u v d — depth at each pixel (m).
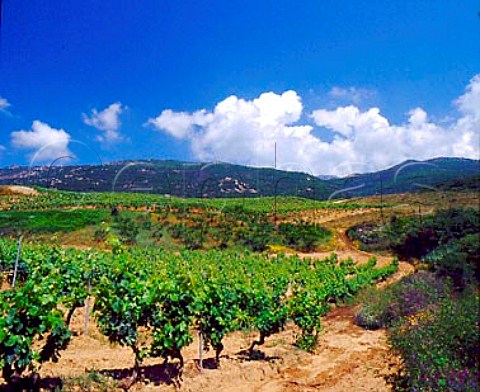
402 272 34.91
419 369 8.45
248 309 12.20
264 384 9.74
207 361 11.07
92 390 8.07
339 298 23.08
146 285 9.37
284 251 48.41
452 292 16.97
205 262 29.84
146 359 10.84
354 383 9.67
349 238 54.28
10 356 7.08
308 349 12.98
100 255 21.67
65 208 57.38
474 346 8.96
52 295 7.98
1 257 20.48
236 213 59.56
